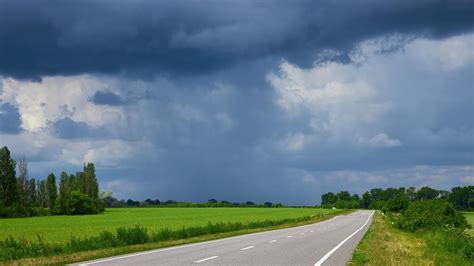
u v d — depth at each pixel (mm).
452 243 28703
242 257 21250
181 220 78062
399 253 23297
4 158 119625
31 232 50125
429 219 53531
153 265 18125
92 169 161125
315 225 63188
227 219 81375
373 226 58281
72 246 25812
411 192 183000
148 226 55688
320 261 19750
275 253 23281
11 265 18750
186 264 18438
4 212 113688
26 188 129000
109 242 27781
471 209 185750
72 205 134500
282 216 97500
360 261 19375
